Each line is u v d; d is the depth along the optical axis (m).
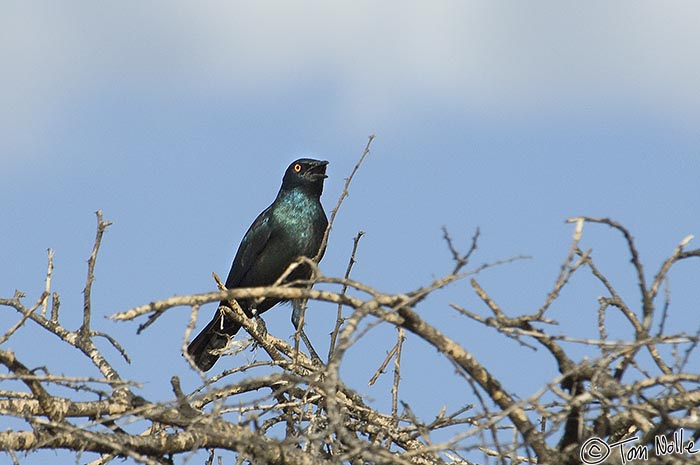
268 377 8.97
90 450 9.61
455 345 9.18
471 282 8.98
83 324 10.80
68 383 9.38
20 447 9.39
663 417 8.56
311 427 10.34
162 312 8.72
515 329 8.66
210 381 10.21
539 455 9.21
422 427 9.46
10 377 8.80
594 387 8.54
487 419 9.77
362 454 8.99
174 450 9.80
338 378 9.19
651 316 9.07
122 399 10.30
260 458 9.74
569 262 8.73
